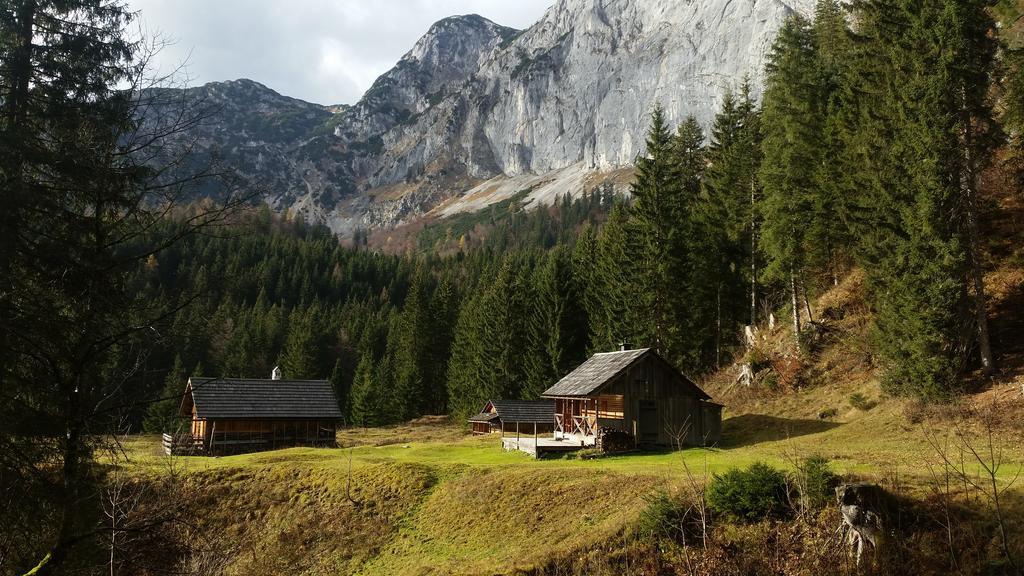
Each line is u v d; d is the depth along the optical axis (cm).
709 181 5934
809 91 4019
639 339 4991
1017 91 2883
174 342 1291
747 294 5175
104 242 1222
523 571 1736
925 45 2947
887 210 3059
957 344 2853
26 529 1216
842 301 4003
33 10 1292
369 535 2411
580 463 2903
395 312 11281
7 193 1145
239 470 3067
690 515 1727
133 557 1531
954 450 2222
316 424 4600
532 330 6419
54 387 1205
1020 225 3234
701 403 3466
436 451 3950
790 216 3728
